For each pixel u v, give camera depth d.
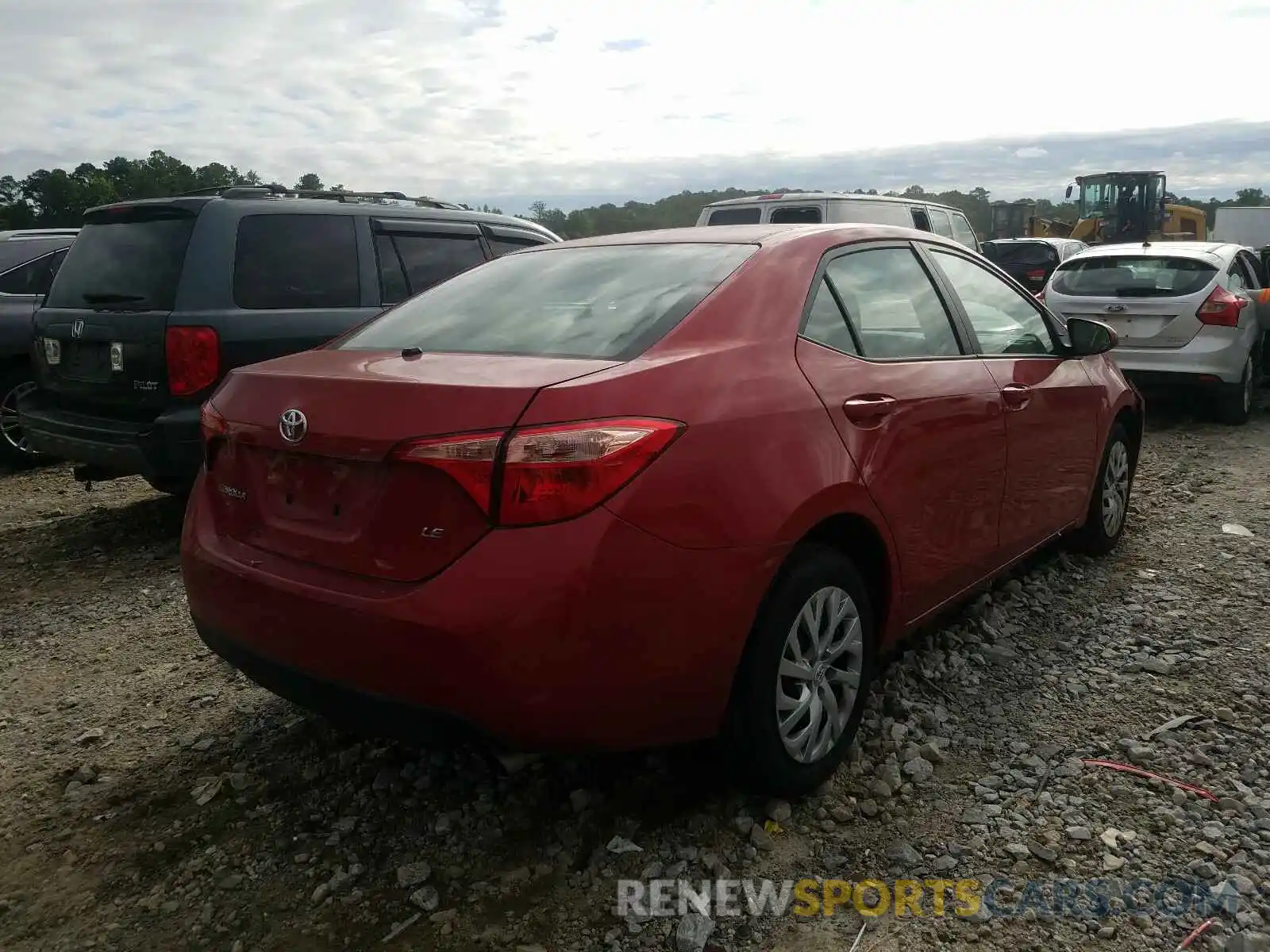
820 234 3.41
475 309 3.33
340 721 2.64
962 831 2.85
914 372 3.39
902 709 3.48
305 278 5.80
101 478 5.88
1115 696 3.62
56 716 3.72
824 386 3.00
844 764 3.19
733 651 2.65
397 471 2.49
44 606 4.88
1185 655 3.92
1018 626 4.24
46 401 6.01
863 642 3.15
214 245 5.41
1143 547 5.27
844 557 3.02
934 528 3.42
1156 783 3.04
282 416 2.74
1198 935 2.42
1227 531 5.48
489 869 2.74
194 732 3.56
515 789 3.09
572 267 3.48
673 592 2.49
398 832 2.92
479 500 2.36
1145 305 8.74
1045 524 4.30
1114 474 5.05
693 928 2.48
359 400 2.60
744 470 2.65
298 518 2.73
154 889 2.73
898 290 3.62
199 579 2.94
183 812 3.07
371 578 2.53
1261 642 4.02
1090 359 4.85
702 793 3.03
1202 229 31.56
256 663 2.76
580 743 2.49
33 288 8.21
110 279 5.59
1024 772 3.13
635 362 2.65
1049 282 9.53
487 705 2.37
